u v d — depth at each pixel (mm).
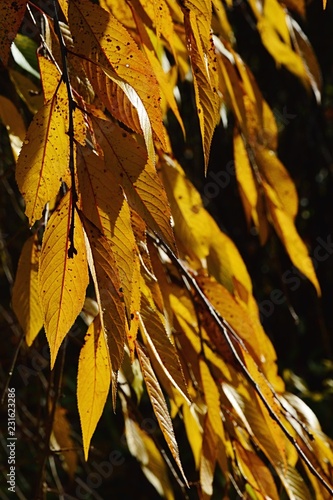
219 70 1455
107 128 1040
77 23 1055
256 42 3932
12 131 1349
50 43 1120
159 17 1133
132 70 1055
